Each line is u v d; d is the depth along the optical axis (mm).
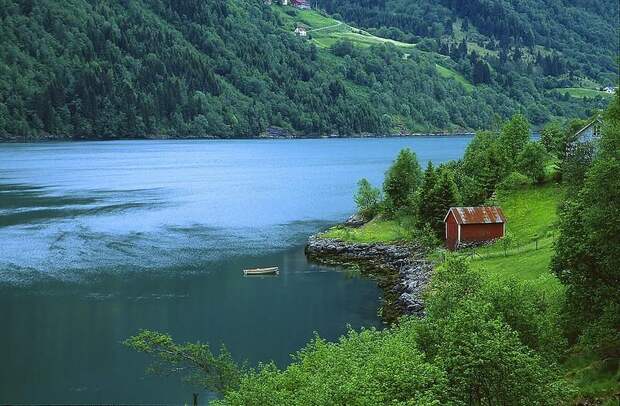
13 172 196000
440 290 40125
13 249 94812
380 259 89938
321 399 29500
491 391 28734
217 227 116000
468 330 30609
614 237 39656
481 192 101188
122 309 67938
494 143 115375
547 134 122000
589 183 41812
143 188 167125
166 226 116000
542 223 85938
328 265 89312
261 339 59094
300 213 132000
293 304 70562
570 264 41750
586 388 36562
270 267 86750
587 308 40906
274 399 33312
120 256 92250
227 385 41312
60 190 159000
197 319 65000
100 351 56219
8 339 59062
